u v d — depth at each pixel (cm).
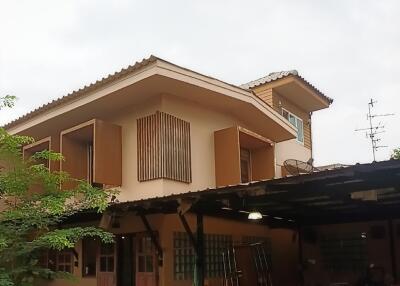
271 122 1412
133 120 1140
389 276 1145
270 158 1358
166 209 858
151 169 1070
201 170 1176
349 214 1174
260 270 1185
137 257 1022
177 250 993
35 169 689
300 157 1756
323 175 583
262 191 660
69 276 740
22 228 666
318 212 1098
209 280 1055
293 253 1350
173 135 1105
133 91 1076
